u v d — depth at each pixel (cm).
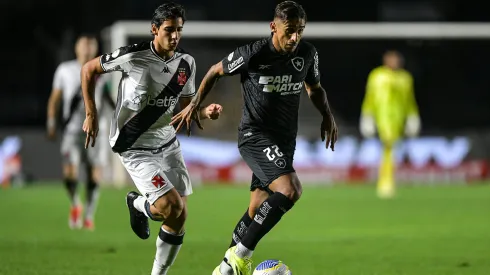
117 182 7169
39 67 9700
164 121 2514
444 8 9650
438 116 8069
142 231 2697
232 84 7481
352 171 7556
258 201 2552
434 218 4856
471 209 5384
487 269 2983
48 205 5603
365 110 6031
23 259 3178
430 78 8062
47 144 7275
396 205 5656
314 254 3400
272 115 2489
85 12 9781
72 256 3269
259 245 3688
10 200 5950
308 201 5966
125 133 2488
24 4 9862
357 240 3859
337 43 8050
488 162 7669
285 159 2452
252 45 2462
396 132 6094
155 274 2525
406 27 7838
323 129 2680
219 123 7494
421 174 7588
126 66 2444
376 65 8056
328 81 8069
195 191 6800
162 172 2458
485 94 8088
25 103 9744
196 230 4306
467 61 8050
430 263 3133
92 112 2488
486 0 9644
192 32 7606
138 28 7475
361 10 9831
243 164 7512
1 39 9869
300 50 2475
